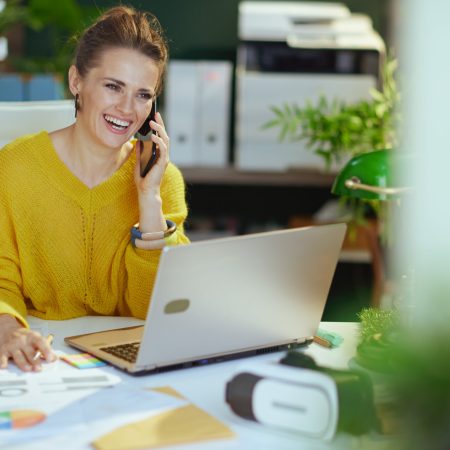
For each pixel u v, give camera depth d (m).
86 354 1.67
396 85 3.14
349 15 4.46
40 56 4.87
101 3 4.89
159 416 1.35
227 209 5.11
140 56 1.96
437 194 1.17
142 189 2.03
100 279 2.09
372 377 1.54
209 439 1.28
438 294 1.07
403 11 3.35
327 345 1.74
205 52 4.98
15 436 1.27
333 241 1.65
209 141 4.44
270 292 1.61
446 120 1.37
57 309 2.08
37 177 2.04
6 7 4.36
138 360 1.53
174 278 1.46
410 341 1.15
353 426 1.30
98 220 2.06
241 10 4.41
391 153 1.73
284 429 1.30
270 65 4.29
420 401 1.13
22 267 2.04
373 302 3.45
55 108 2.33
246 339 1.64
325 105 3.37
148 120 2.06
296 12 4.41
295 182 4.36
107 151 2.05
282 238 1.56
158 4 4.95
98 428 1.30
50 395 1.44
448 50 1.58
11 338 1.68
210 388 1.50
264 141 4.33
